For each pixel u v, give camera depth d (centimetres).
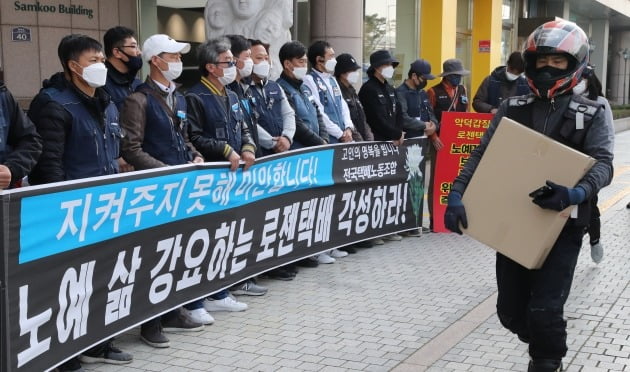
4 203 325
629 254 697
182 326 477
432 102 829
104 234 395
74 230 372
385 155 725
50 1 917
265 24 788
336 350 445
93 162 408
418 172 779
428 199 817
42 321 354
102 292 399
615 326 488
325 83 670
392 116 725
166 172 439
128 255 417
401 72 1391
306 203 615
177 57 454
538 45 349
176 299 464
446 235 794
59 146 395
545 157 343
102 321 400
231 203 514
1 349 332
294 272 612
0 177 350
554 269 353
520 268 369
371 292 571
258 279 607
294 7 822
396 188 747
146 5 1050
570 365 418
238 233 528
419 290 577
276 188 570
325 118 655
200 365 420
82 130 402
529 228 343
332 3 988
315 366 419
